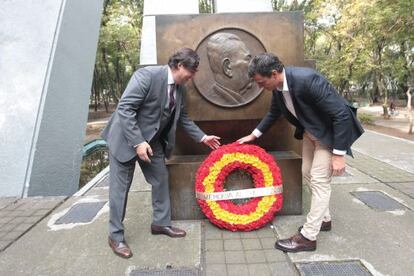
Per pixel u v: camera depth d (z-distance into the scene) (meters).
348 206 3.74
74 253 2.88
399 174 4.99
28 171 4.44
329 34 14.43
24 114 4.64
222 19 3.42
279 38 3.45
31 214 3.76
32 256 2.85
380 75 13.91
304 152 2.99
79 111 5.62
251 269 2.58
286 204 3.50
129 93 2.64
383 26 9.50
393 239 2.97
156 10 8.18
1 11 5.06
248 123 3.61
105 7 14.88
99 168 7.27
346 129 2.48
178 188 3.45
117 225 2.86
